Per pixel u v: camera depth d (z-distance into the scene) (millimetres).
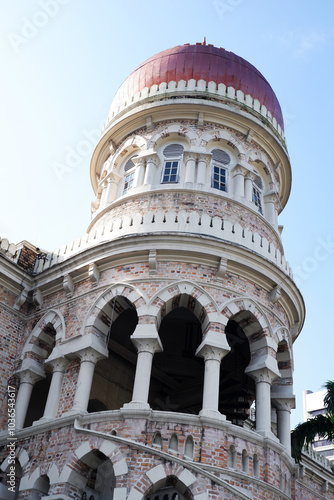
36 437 19734
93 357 20328
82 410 19172
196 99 27219
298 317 23828
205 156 25828
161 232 21219
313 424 23250
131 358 26656
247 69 30109
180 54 29859
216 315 20219
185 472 17078
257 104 28938
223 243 21234
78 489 17984
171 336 27531
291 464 20156
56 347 21312
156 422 18109
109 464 21656
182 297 20719
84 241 23797
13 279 23484
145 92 28625
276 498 18297
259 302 21516
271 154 28562
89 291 21844
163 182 25828
